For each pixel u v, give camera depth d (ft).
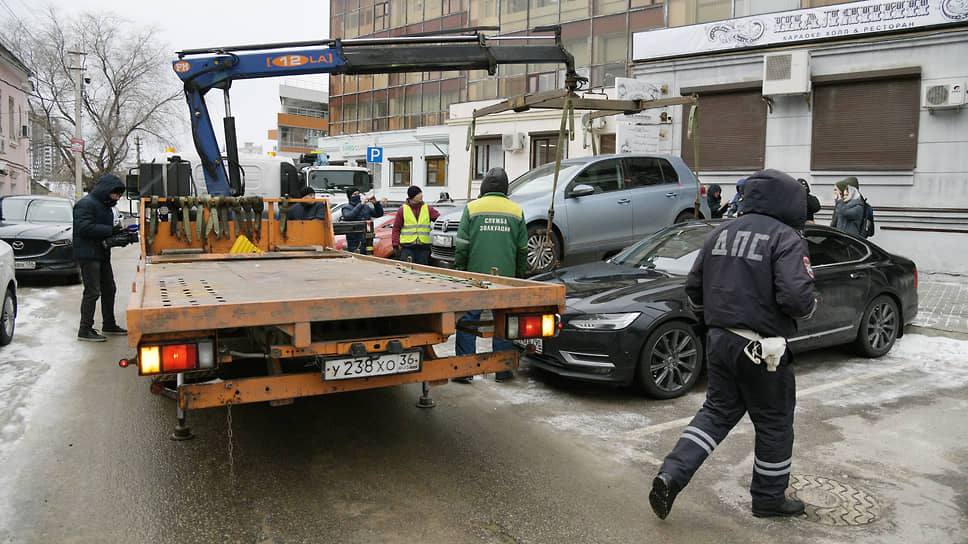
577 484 12.28
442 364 12.66
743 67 43.45
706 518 11.05
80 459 13.15
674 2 56.65
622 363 16.84
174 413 16.02
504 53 26.45
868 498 11.72
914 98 37.83
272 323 10.17
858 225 29.81
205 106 26.61
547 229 27.27
